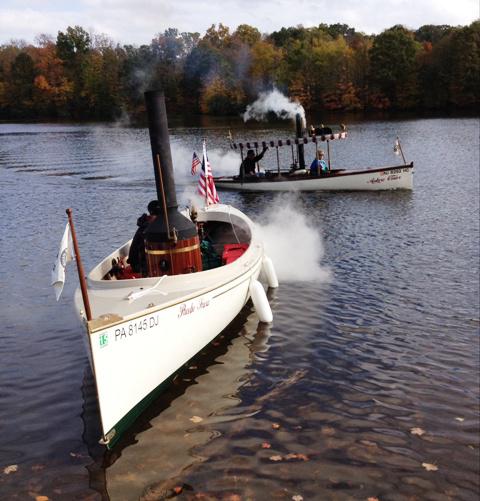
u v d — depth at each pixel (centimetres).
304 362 837
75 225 1925
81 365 838
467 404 717
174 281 790
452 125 5719
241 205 2266
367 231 1700
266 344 899
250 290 980
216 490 562
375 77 8831
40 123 9269
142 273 902
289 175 2547
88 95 9894
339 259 1389
